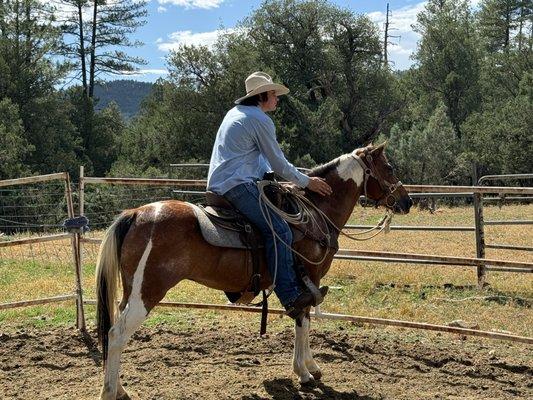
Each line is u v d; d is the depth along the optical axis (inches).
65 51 1866.4
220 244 189.5
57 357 248.2
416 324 254.1
